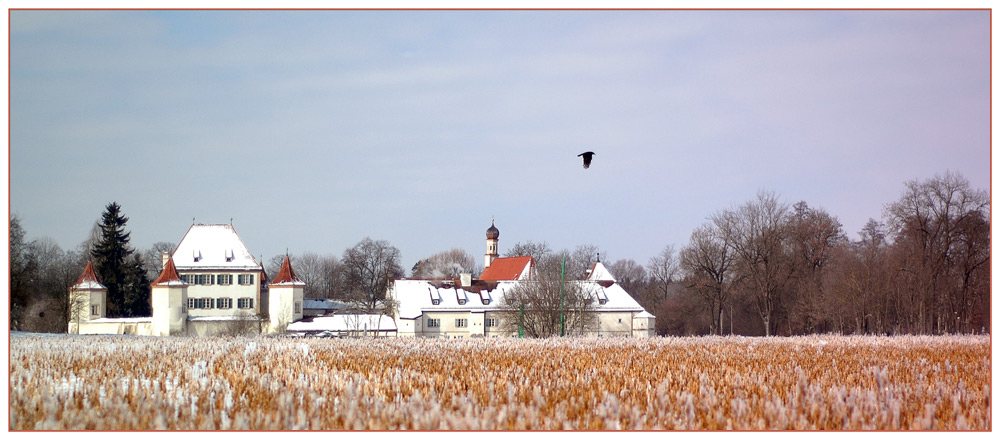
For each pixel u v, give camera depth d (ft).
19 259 543.80
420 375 207.41
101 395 166.20
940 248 530.68
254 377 193.26
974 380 216.13
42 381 184.44
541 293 607.78
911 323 572.51
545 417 149.18
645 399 168.14
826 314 602.85
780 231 634.02
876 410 154.92
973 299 537.24
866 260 592.19
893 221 548.72
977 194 524.52
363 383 186.80
